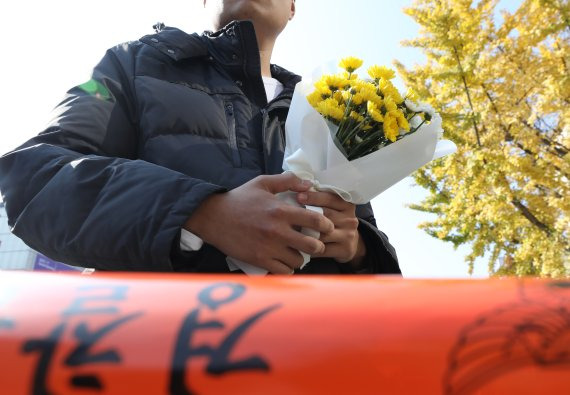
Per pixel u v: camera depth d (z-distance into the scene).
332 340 0.28
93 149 1.19
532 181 6.55
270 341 0.28
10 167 1.10
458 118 6.74
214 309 0.31
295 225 0.95
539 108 6.77
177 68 1.39
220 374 0.27
